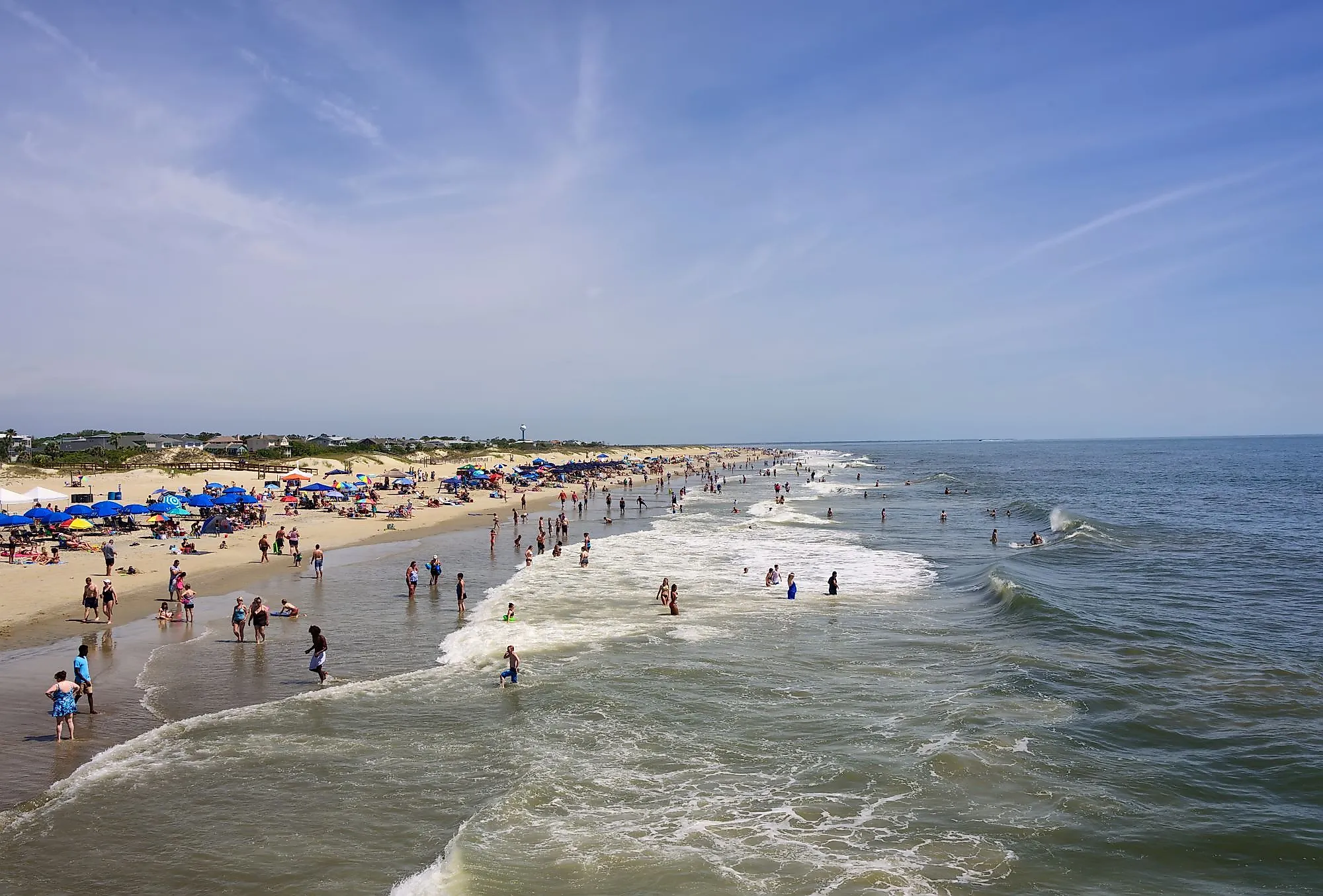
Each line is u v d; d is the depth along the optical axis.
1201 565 36.12
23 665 19.98
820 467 160.88
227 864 10.96
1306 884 10.54
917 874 10.84
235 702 17.56
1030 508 64.06
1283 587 30.92
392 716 16.81
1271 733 15.55
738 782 13.77
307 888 10.41
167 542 40.72
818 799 13.09
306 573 33.94
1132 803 12.83
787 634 24.12
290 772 13.95
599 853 11.34
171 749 14.90
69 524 41.66
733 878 10.72
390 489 80.31
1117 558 38.50
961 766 14.21
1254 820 12.22
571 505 73.69
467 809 12.73
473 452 146.75
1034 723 16.27
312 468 91.50
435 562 31.20
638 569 36.34
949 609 27.91
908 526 55.69
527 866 10.98
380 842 11.66
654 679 19.52
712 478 106.81
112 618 24.95
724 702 17.91
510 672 19.06
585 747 15.24
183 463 85.94
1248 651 21.50
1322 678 19.02
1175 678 19.12
